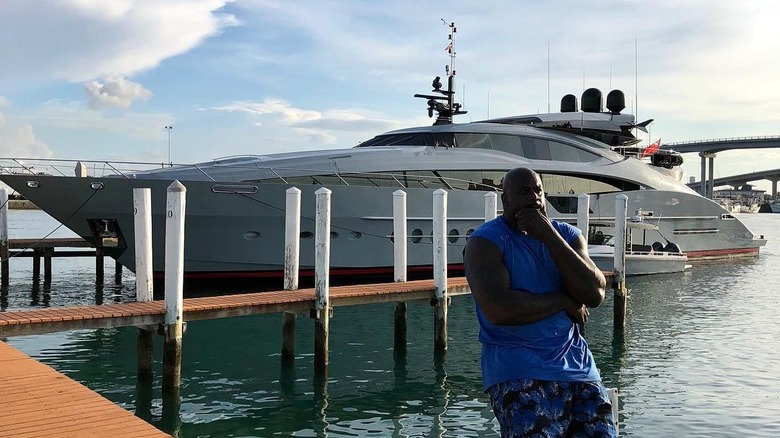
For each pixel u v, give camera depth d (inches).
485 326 110.3
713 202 983.6
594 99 887.7
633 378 392.2
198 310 354.3
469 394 357.1
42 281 804.0
